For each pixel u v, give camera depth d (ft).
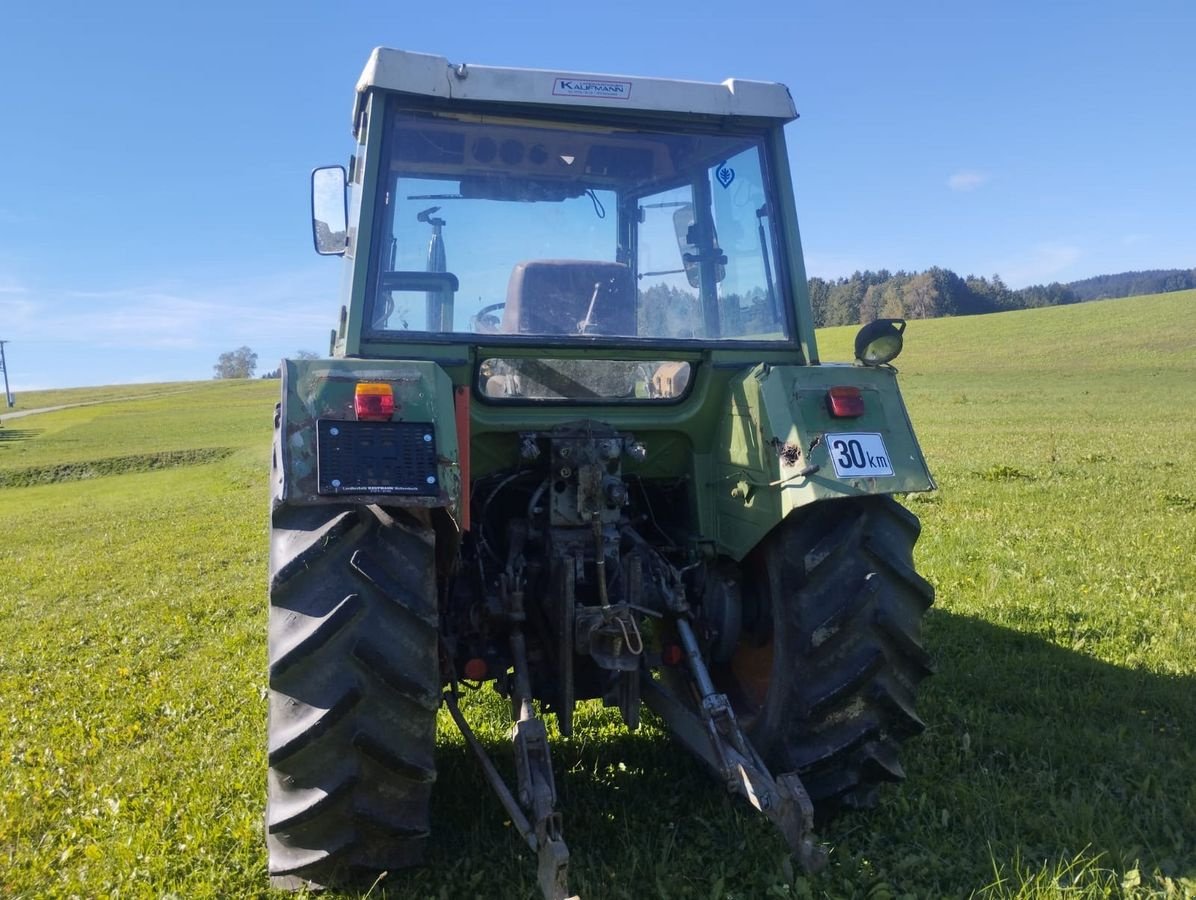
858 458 10.43
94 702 17.90
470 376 11.25
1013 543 26.91
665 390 12.16
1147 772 12.14
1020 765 12.67
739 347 12.07
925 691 15.29
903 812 11.48
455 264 11.49
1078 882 9.78
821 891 9.84
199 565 35.27
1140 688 14.99
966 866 10.18
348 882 10.20
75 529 54.24
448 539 10.31
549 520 11.64
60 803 13.23
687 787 12.49
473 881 10.37
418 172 11.41
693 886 10.09
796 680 10.75
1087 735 13.17
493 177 11.78
